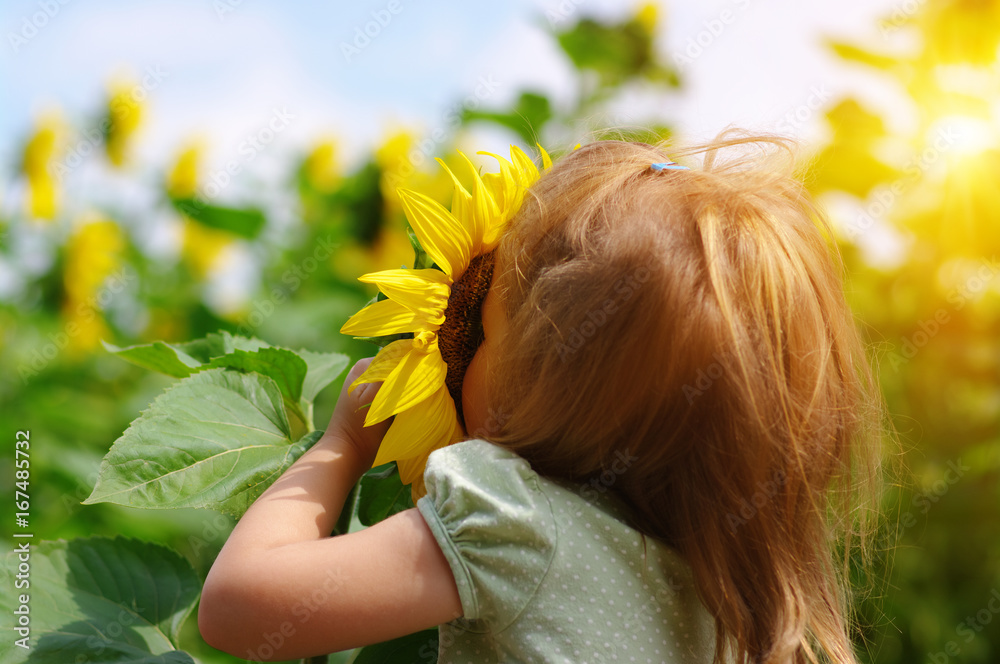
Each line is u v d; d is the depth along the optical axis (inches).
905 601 63.9
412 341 35.1
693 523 33.6
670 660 32.9
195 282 97.7
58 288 91.8
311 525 33.8
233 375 38.7
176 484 33.9
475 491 32.1
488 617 32.0
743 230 34.7
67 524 68.7
